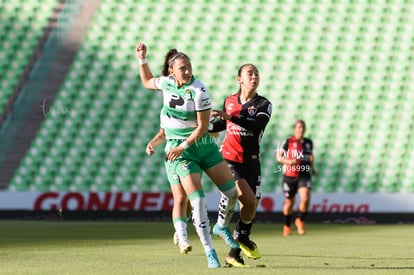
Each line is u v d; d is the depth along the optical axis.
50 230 46.72
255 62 69.06
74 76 68.06
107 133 66.81
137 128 67.06
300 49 69.31
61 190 64.62
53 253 30.23
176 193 24.00
